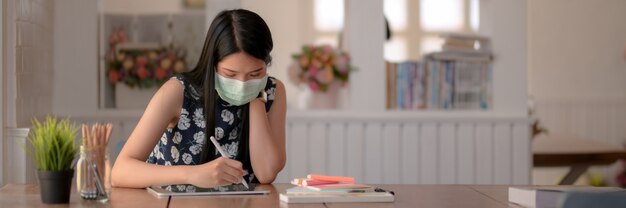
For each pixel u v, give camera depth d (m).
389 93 4.38
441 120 4.34
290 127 4.30
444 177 4.36
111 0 7.88
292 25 8.16
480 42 4.49
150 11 7.88
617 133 7.75
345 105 4.42
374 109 4.34
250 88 2.38
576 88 7.78
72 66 4.16
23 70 3.43
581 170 4.87
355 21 4.34
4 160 3.22
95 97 4.17
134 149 2.38
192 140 2.51
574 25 7.75
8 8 3.22
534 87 7.75
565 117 7.74
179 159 2.51
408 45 8.25
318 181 2.17
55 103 4.14
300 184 2.21
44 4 3.88
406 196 2.22
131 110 4.21
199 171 2.19
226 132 2.53
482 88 4.43
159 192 2.16
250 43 2.31
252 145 2.51
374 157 4.32
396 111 4.34
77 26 4.16
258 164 2.50
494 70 4.40
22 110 3.42
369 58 4.34
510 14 4.39
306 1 8.19
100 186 2.03
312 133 4.30
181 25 4.31
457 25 8.30
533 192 2.00
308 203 2.03
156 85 4.27
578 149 4.80
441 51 4.39
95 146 2.02
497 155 4.38
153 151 2.59
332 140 4.32
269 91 2.61
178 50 4.30
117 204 1.98
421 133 4.35
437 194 2.28
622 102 7.75
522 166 4.39
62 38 4.15
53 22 4.13
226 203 2.01
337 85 4.40
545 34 7.74
